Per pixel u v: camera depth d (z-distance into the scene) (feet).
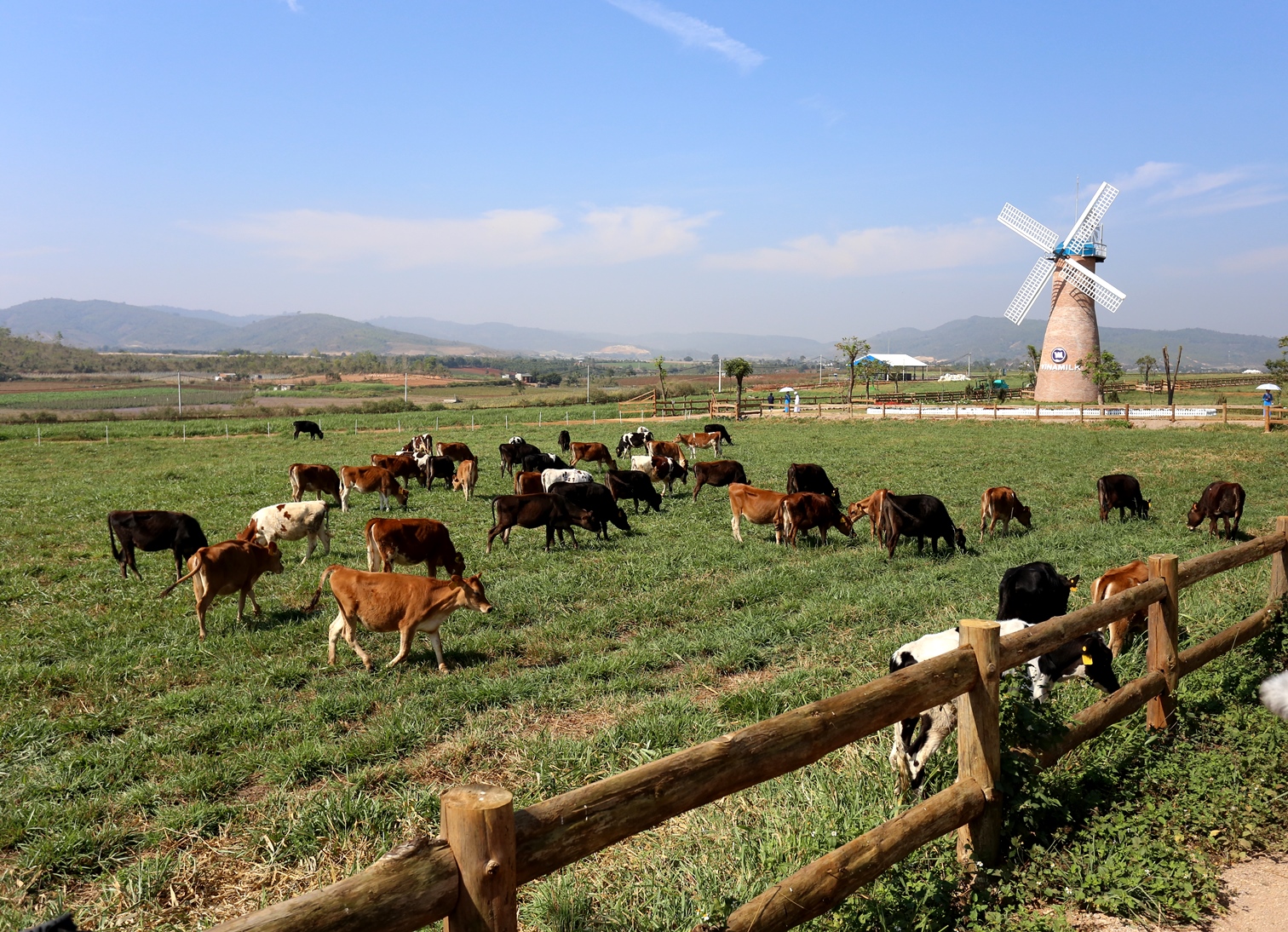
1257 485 71.46
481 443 130.62
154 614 36.96
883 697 12.17
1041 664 21.03
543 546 51.85
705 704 25.67
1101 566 41.68
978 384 257.14
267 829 18.13
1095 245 193.88
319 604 38.52
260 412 257.75
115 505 68.33
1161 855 13.94
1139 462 88.99
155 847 18.24
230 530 55.77
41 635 34.35
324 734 24.23
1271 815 15.37
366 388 590.55
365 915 7.15
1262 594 30.40
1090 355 193.36
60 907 15.88
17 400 437.99
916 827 12.38
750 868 14.28
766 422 166.09
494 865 7.89
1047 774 16.34
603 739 22.17
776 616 34.96
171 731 24.25
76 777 21.59
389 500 72.13
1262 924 12.55
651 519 61.72
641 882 14.67
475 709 25.91
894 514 46.98
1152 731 19.01
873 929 12.44
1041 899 13.24
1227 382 346.54
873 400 226.99
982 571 41.52
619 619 35.50
